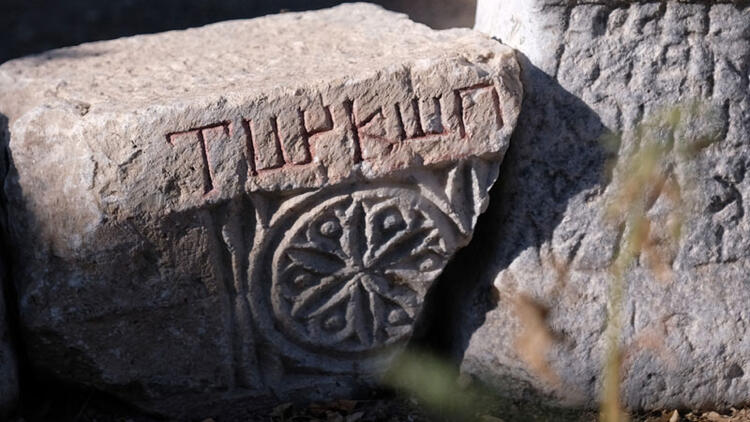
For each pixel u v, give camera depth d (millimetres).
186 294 1955
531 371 2020
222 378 2012
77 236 1920
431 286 2045
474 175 1972
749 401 2018
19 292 1938
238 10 3674
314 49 2117
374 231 1971
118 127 1905
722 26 1987
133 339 1969
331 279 1983
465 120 1949
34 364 1978
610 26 1984
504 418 2021
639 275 2008
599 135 1989
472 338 2053
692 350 1997
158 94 1975
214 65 2094
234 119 1910
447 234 1991
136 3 3734
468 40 2047
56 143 1941
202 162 1909
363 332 2023
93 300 1938
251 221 1948
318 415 2025
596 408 2025
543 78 1991
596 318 2002
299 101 1920
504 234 2029
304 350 2023
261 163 1920
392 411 2031
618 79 1987
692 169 1996
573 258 2008
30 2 3762
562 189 2004
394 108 1936
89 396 2039
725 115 1993
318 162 1927
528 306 2010
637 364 2002
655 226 2002
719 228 2010
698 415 2016
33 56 2227
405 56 1988
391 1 3596
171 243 1928
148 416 2029
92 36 3506
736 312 2002
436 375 2070
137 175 1905
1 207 2000
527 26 1999
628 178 1991
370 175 1938
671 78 1987
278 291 1979
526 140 2004
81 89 2037
